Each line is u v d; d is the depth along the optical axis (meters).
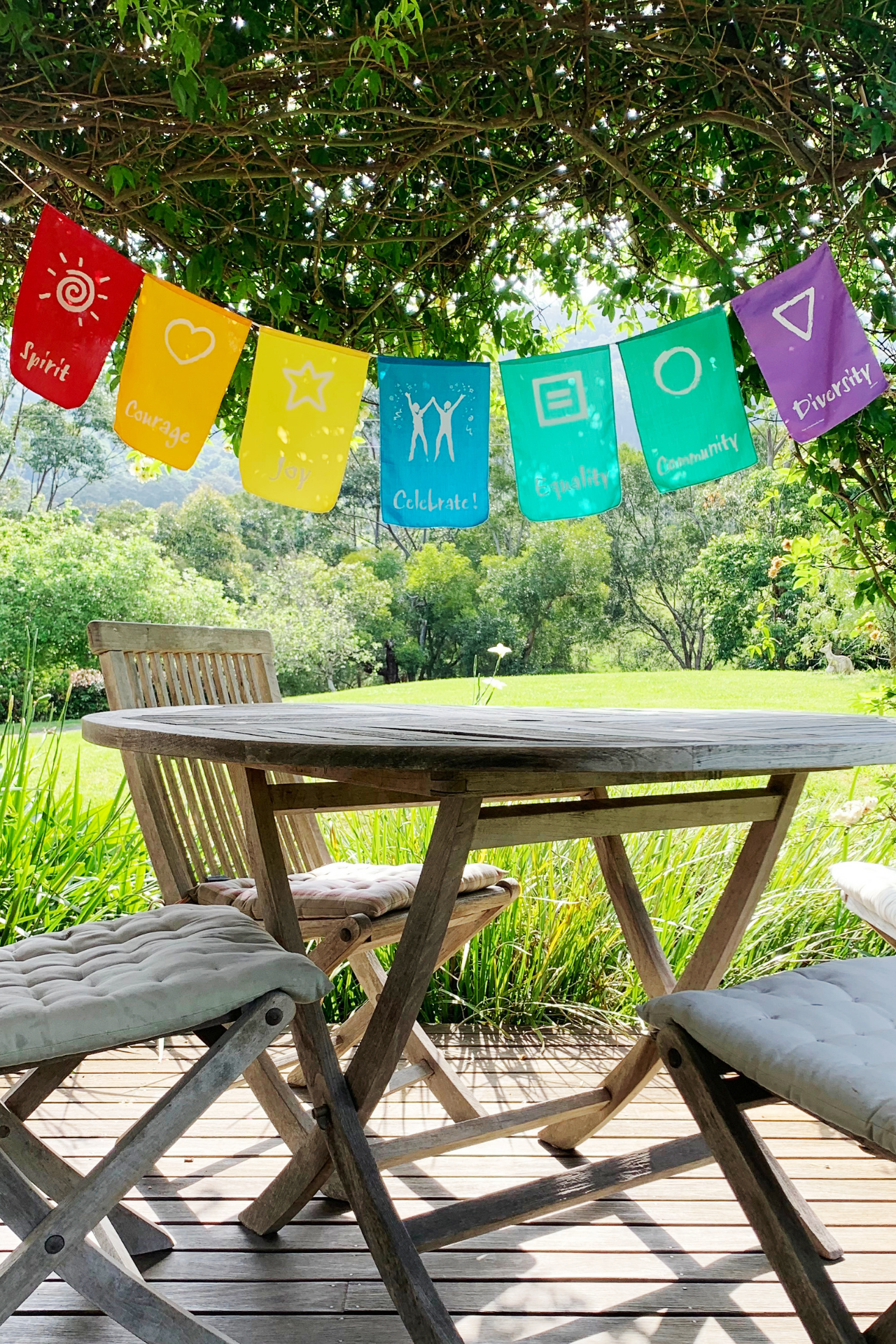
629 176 2.43
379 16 2.10
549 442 2.26
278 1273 1.44
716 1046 1.14
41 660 12.85
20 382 1.99
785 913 2.91
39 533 13.84
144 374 2.05
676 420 2.21
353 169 2.47
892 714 3.48
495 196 2.59
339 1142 1.31
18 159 2.43
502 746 1.01
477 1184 1.71
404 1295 1.19
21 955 1.34
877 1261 1.49
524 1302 1.37
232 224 2.51
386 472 2.25
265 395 2.14
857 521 2.74
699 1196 1.68
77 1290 1.09
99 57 2.24
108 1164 1.08
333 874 1.94
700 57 2.36
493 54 2.38
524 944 2.68
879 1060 1.08
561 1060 2.33
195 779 2.03
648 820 1.42
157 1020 1.09
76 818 2.96
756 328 2.16
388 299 2.79
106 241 2.55
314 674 16.41
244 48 2.30
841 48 2.36
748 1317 1.35
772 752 1.06
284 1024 1.17
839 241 2.57
